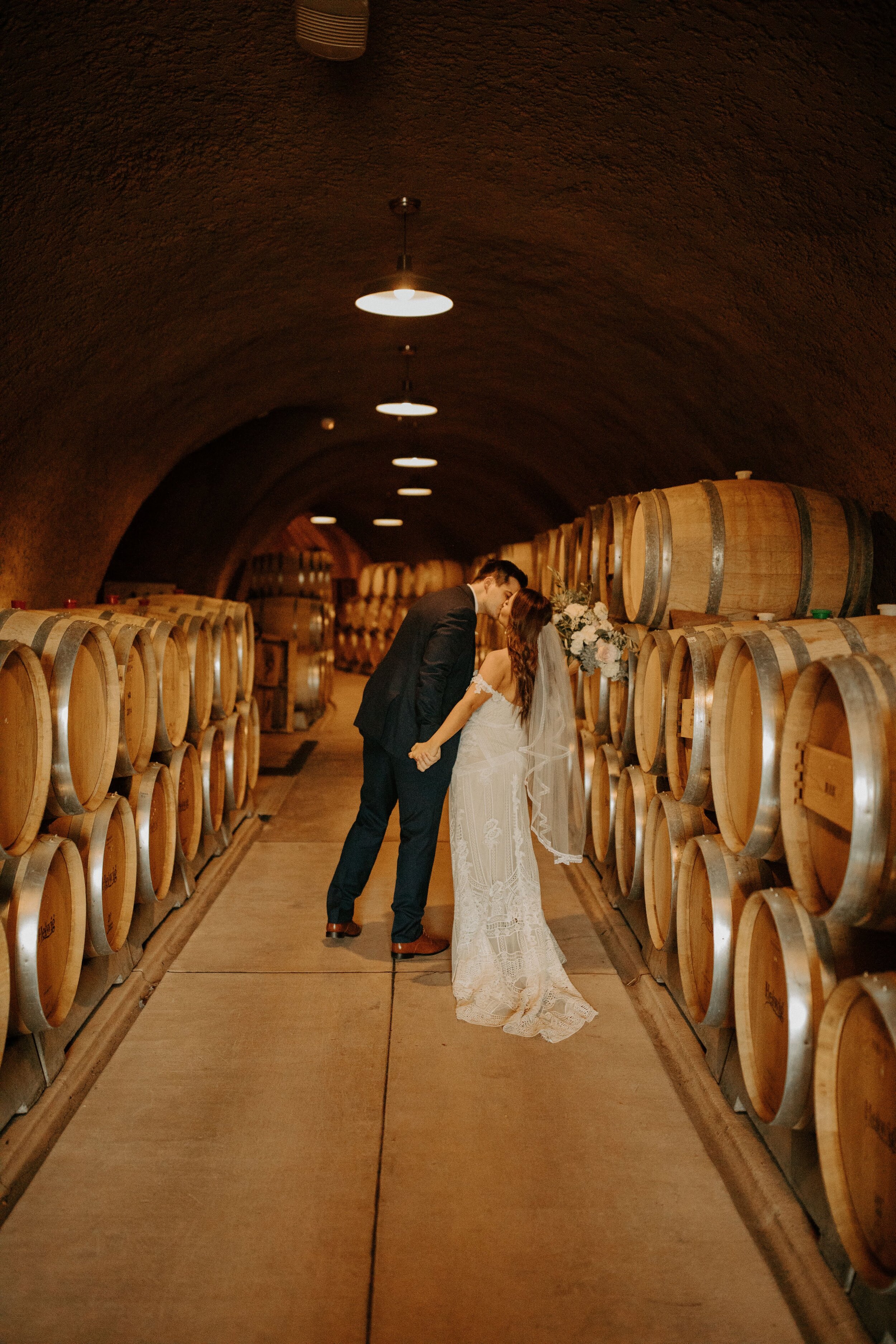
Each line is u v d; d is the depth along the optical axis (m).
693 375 5.61
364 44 2.95
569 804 4.19
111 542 7.22
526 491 12.55
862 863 1.95
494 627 10.72
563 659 4.17
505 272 5.66
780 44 2.89
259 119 3.70
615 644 4.57
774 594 4.49
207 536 10.25
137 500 7.49
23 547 5.64
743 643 3.00
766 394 4.98
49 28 2.89
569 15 3.07
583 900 5.44
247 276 5.31
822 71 2.90
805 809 2.39
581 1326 2.20
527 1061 3.48
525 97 3.60
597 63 3.31
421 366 8.30
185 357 6.05
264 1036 3.65
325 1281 2.34
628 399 6.84
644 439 7.31
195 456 9.91
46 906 3.03
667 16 2.97
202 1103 3.16
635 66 3.27
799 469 5.19
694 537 4.50
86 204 3.79
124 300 4.73
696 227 4.14
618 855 4.88
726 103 3.27
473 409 9.75
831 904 2.26
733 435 5.77
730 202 3.81
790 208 3.59
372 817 4.62
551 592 7.81
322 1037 3.65
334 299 6.20
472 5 3.04
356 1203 2.64
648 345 5.73
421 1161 2.85
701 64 3.14
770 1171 2.71
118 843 3.79
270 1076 3.35
